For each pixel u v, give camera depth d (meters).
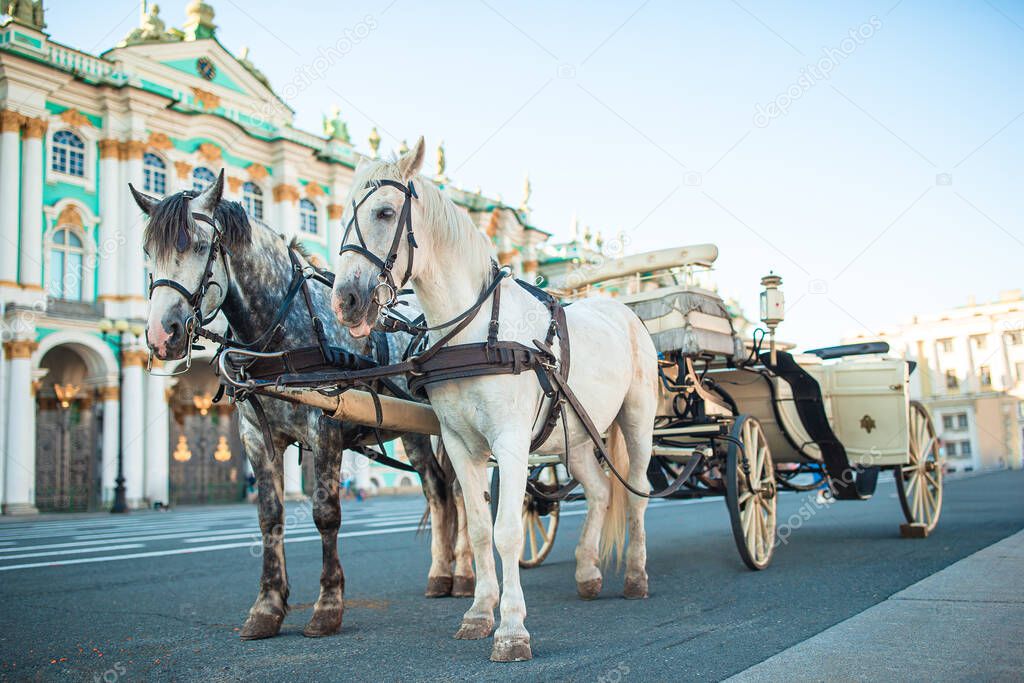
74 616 5.88
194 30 30.83
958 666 3.64
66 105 26.42
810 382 8.29
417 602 6.17
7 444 23.92
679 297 7.19
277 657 4.36
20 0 25.77
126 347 26.48
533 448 4.87
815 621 4.83
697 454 6.88
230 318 5.05
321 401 4.65
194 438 30.69
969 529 9.91
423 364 4.46
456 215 4.55
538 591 6.49
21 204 25.00
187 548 11.30
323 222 33.06
